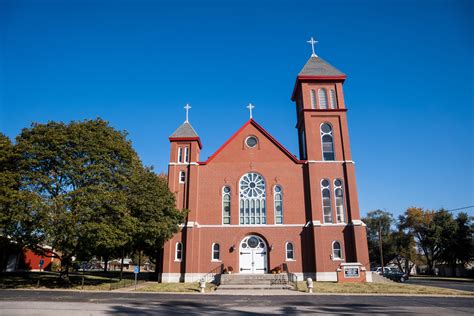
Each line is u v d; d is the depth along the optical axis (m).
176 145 39.53
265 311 15.90
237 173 38.28
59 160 29.27
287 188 37.44
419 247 75.31
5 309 15.33
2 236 28.55
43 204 26.31
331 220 35.69
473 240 61.72
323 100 40.28
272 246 35.53
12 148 28.94
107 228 27.38
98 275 46.34
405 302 19.33
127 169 32.28
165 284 31.86
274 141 39.09
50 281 32.50
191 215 36.47
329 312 15.62
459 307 17.20
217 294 24.38
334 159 37.84
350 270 32.50
